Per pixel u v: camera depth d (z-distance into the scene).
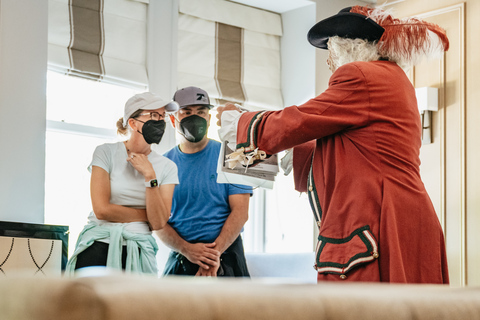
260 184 2.37
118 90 3.92
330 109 1.94
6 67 3.06
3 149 3.02
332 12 4.66
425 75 4.40
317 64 4.56
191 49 4.27
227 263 3.14
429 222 1.92
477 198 4.11
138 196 2.78
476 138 4.14
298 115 1.94
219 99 4.33
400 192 1.90
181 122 3.19
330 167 1.98
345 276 1.87
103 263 2.62
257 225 4.61
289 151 2.29
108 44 3.86
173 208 3.22
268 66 4.66
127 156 2.83
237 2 4.54
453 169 4.22
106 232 2.67
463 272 4.11
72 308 0.18
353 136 1.95
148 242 2.74
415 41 2.09
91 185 2.74
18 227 2.76
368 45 2.13
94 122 3.81
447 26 4.33
